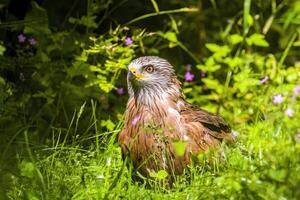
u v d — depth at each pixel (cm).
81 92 1188
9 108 1134
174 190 923
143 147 959
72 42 1238
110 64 1187
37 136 1098
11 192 886
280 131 996
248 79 1235
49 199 854
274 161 835
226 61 1254
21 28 1337
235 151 968
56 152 974
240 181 781
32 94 1238
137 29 1317
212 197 806
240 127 1134
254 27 1461
